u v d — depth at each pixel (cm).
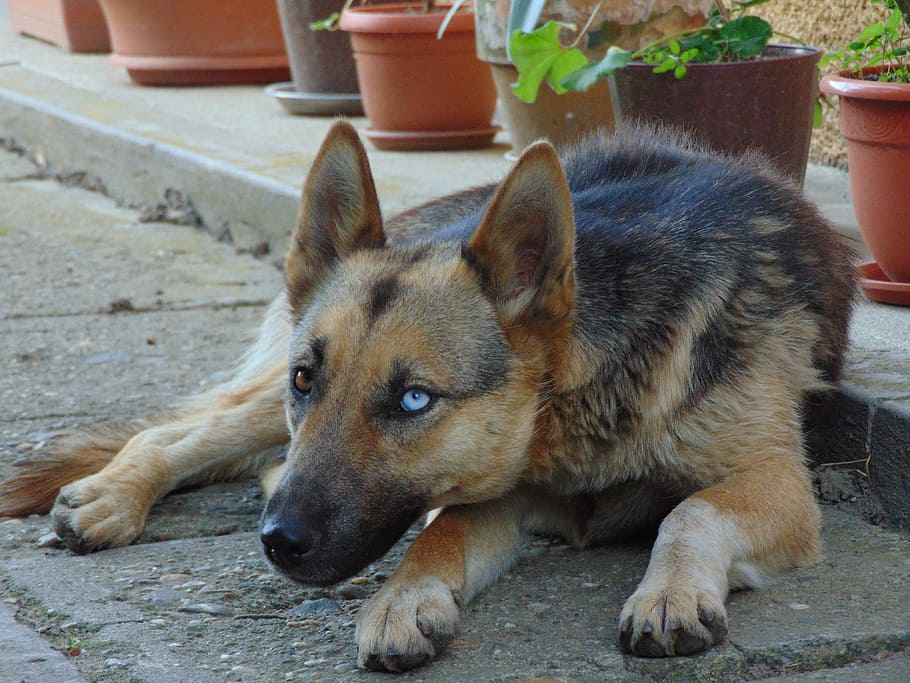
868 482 478
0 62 1555
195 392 646
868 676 344
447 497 397
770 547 400
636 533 462
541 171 383
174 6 1296
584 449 415
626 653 358
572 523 457
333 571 366
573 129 809
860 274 545
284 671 359
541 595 409
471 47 960
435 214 557
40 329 764
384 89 980
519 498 442
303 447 376
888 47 679
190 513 501
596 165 526
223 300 819
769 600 390
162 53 1321
